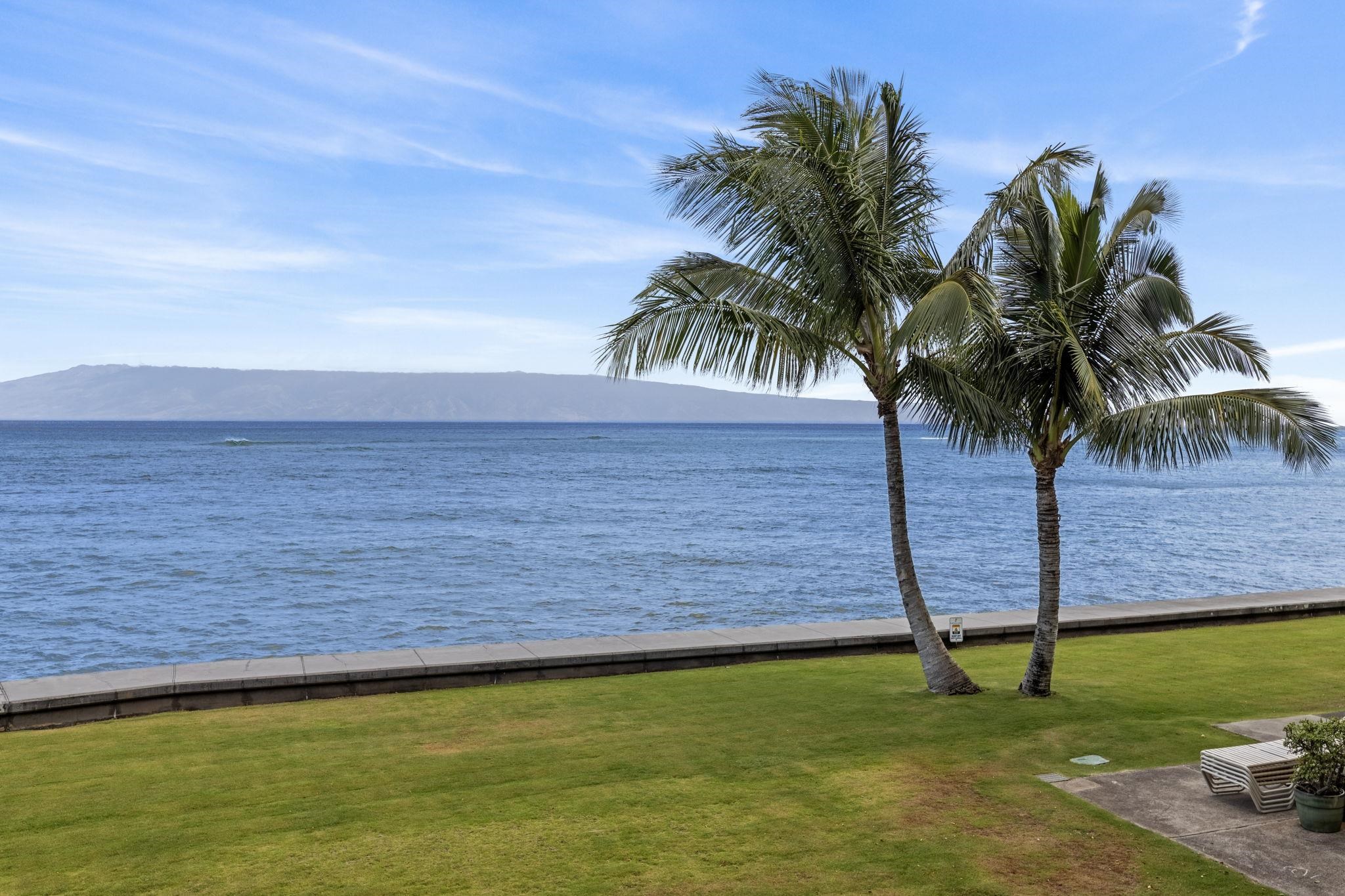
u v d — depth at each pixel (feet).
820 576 95.50
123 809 23.52
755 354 34.68
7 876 19.45
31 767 26.94
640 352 33.91
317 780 25.82
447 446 521.24
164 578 93.20
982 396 33.60
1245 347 30.60
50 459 353.51
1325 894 18.56
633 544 121.39
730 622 73.31
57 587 88.33
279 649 64.49
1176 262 33.71
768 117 33.12
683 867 19.94
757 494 209.46
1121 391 33.81
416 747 29.01
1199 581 91.97
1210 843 21.06
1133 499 199.82
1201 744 28.63
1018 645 46.44
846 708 33.68
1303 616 53.72
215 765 27.22
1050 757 27.50
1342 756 21.57
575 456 419.74
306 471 291.99
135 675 34.96
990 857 20.43
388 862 20.18
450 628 70.85
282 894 18.67
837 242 32.63
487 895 18.65
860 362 35.76
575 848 20.94
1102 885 19.02
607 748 28.78
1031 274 34.73
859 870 19.79
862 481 261.44
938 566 102.37
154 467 307.17
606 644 41.73
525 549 115.55
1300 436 29.99
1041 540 35.22
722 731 30.76
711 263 35.65
